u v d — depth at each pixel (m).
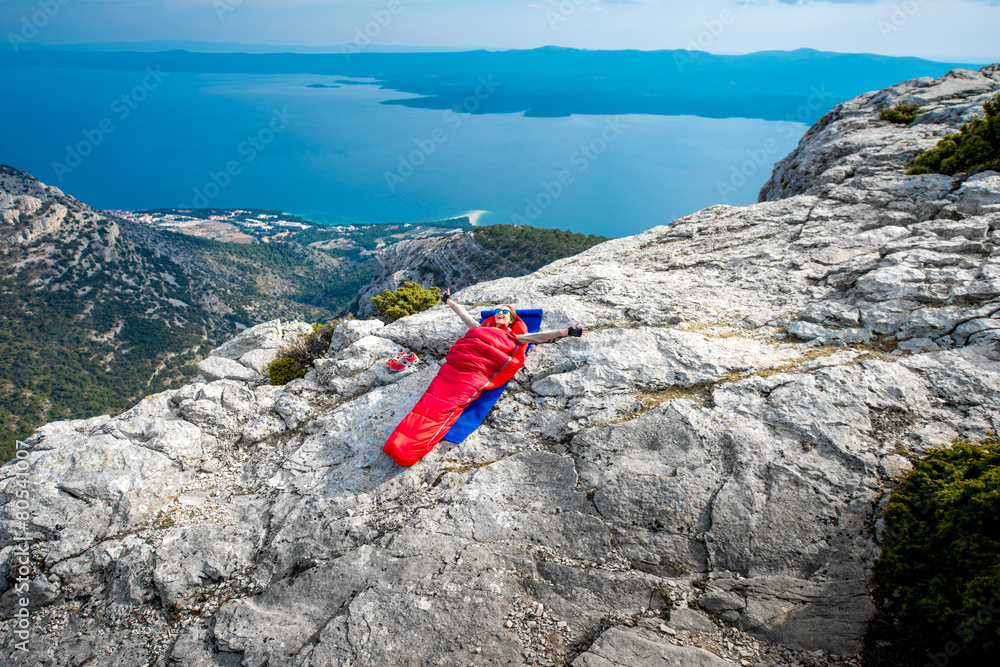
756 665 4.96
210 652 6.00
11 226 159.88
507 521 6.75
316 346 11.94
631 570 5.96
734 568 5.75
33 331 146.75
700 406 7.40
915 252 9.44
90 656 6.31
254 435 9.03
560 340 9.39
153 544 7.23
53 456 8.04
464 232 146.25
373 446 8.27
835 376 7.29
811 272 10.17
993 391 6.67
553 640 5.42
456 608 5.82
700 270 11.28
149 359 159.50
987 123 11.93
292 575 6.72
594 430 7.49
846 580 5.41
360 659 5.48
